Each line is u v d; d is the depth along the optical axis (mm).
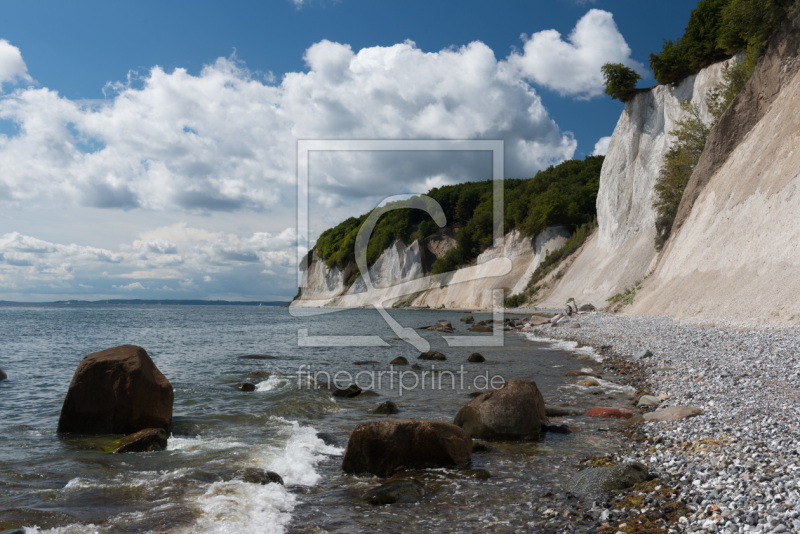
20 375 19766
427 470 7965
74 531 5676
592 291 49719
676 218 36812
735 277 23922
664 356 17859
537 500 6555
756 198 25250
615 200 52656
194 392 15180
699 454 7426
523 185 88000
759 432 8062
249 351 28062
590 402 13086
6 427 10922
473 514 6188
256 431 10719
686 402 11219
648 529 5266
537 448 9172
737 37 37344
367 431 8242
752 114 32500
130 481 7438
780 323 18719
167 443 9633
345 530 5809
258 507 6496
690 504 5688
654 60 47219
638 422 10320
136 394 10141
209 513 6250
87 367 10336
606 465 7789
